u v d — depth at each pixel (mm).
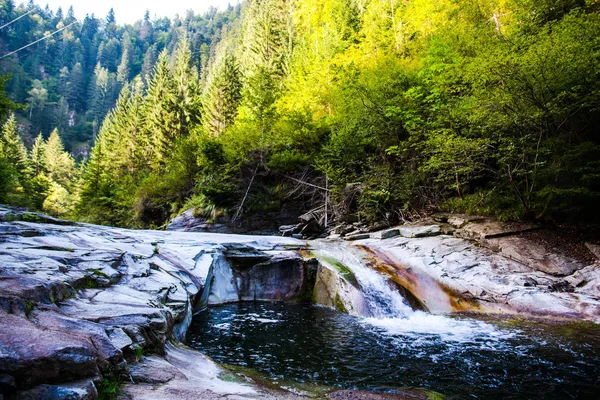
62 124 108938
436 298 8922
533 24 13578
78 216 32500
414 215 14836
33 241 6105
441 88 13695
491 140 11797
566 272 8875
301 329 7090
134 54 167625
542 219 11203
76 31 173375
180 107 42062
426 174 15047
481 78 10766
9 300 2934
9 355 2086
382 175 15992
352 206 17344
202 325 7309
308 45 30031
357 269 9938
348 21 27797
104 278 5230
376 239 12961
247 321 7703
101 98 130125
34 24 151250
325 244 12555
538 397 4191
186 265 8453
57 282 3861
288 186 20547
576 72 9758
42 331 2611
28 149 92688
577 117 11031
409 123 14602
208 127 36188
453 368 5035
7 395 1965
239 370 4539
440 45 15516
